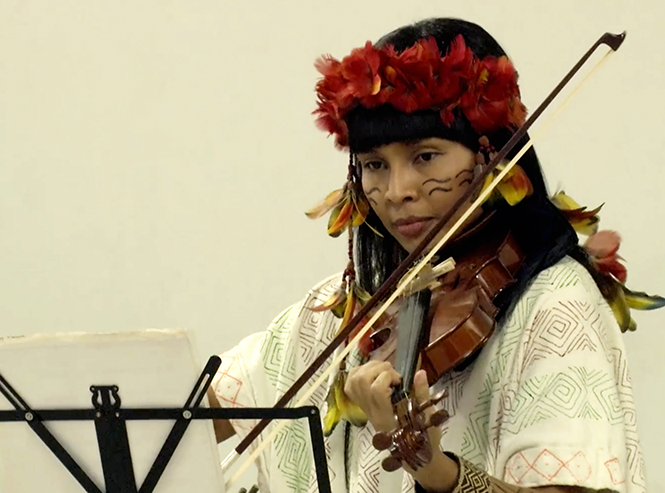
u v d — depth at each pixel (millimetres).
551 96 4895
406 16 8062
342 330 4809
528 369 4758
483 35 5301
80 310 8922
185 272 8703
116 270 8844
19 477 4426
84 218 8914
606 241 5371
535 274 4988
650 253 7406
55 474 4379
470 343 4801
